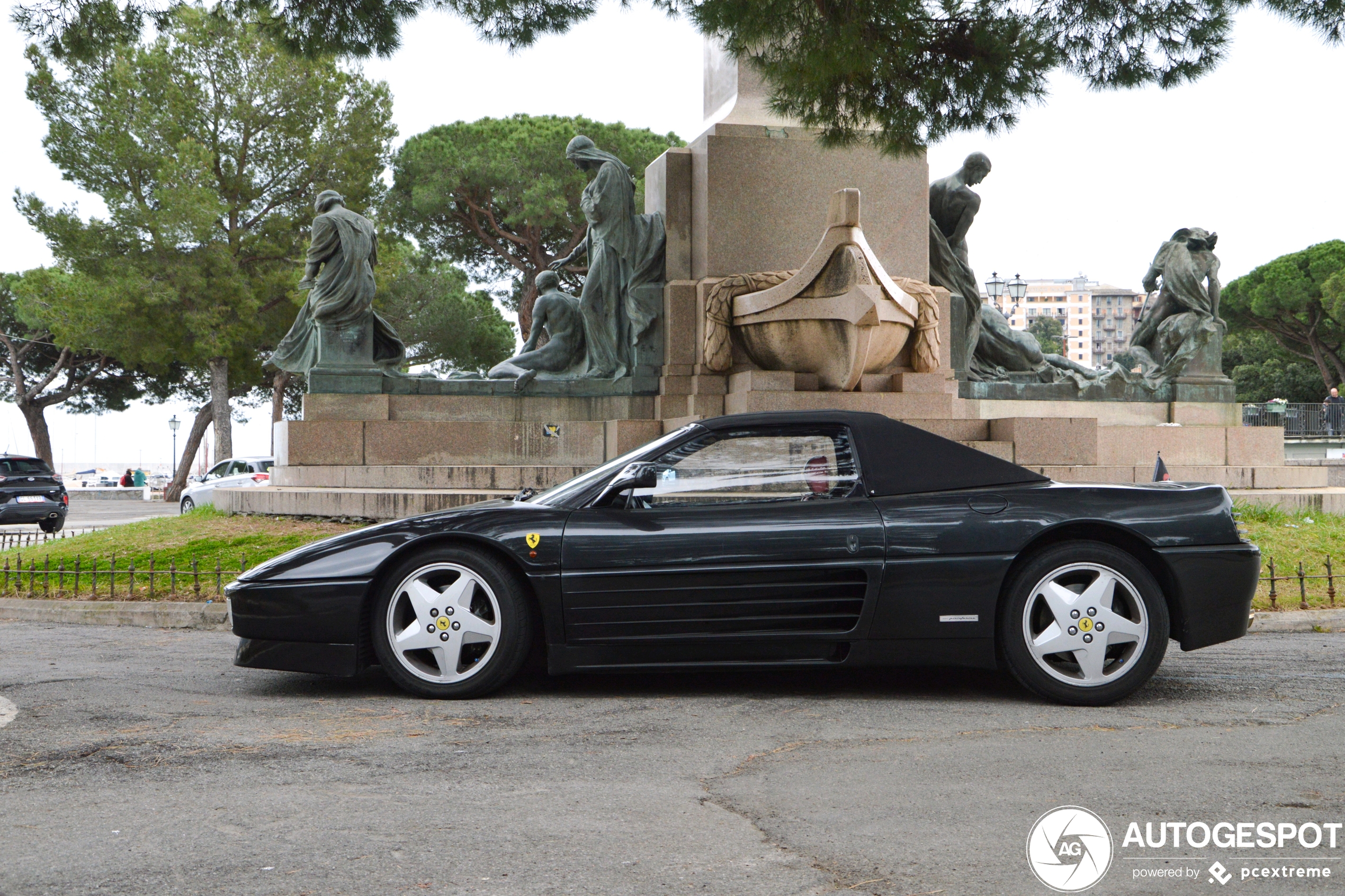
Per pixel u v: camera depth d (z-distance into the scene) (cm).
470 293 4006
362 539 529
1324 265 4728
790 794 360
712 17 916
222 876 288
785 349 1209
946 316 1307
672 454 530
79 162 3145
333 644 519
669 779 379
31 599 888
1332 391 3041
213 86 3256
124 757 414
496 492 1130
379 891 278
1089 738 436
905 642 504
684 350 1287
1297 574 834
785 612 506
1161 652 494
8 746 432
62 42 1116
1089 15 1022
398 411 1302
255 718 481
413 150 3388
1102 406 1438
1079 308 16262
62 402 4772
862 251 1171
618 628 509
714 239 1277
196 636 754
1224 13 997
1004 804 348
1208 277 1484
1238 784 369
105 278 3191
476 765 400
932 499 513
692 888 279
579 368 1377
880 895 274
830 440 529
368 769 395
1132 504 509
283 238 3338
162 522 1236
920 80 973
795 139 1295
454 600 516
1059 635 496
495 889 278
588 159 1334
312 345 1329
